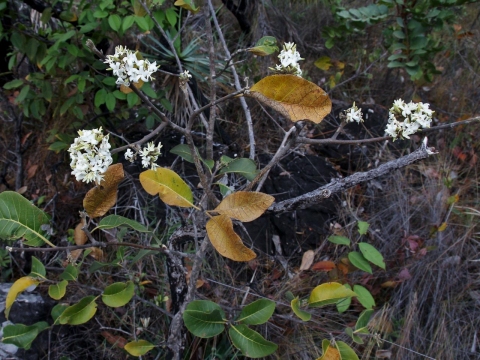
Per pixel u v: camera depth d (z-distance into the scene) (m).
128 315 0.95
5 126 1.40
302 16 1.89
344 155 1.39
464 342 1.00
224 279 1.03
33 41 1.11
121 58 0.51
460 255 1.12
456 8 1.70
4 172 1.26
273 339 0.95
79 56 1.10
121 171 0.58
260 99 0.51
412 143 1.42
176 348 0.74
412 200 1.24
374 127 1.47
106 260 1.05
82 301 0.64
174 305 0.79
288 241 1.13
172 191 0.57
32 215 0.59
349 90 1.63
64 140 1.18
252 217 0.54
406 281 1.08
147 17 1.03
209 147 0.73
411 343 1.00
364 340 0.97
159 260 1.05
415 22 1.38
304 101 0.50
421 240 1.13
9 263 1.09
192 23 1.61
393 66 1.41
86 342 0.95
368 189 1.27
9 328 0.72
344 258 1.04
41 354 0.89
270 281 1.05
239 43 1.67
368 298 0.89
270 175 1.24
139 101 1.13
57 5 1.16
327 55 1.79
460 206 1.24
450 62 1.79
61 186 1.26
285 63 0.58
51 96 1.16
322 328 0.97
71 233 1.09
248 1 1.70
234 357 0.88
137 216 1.14
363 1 1.89
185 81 0.62
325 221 1.17
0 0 1.08
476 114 1.53
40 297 0.94
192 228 0.79
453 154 1.41
